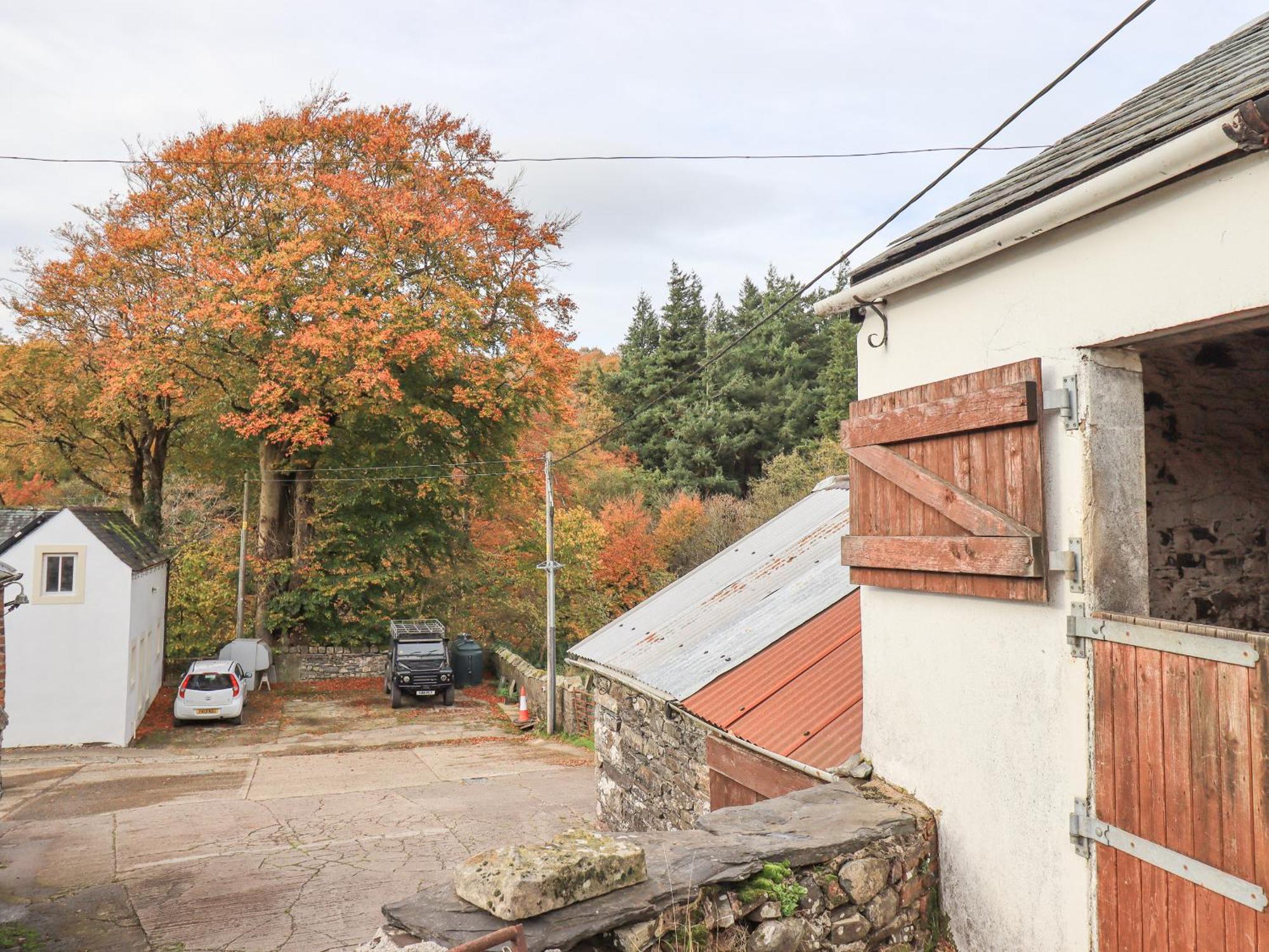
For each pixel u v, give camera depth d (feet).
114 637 64.08
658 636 33.24
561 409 93.09
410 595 104.47
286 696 86.63
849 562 19.31
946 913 16.42
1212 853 11.50
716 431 148.36
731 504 128.77
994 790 15.34
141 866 32.40
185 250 81.82
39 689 62.69
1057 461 14.01
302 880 30.60
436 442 94.89
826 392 145.59
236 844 35.81
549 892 11.64
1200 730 11.68
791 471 126.72
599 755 36.27
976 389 15.60
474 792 47.83
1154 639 12.34
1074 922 13.71
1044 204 13.48
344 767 56.24
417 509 99.25
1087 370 13.53
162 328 79.00
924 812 16.72
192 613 93.50
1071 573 13.73
